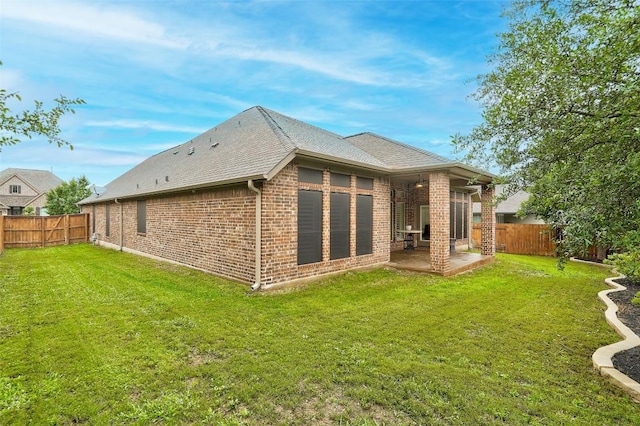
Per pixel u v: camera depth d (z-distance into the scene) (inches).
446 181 387.9
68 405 124.2
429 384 139.7
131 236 573.3
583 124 124.3
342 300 273.4
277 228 311.7
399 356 167.8
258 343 183.0
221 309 245.3
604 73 116.8
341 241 379.2
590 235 114.5
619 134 114.3
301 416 119.3
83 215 799.7
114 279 347.9
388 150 481.4
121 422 115.4
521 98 140.6
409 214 620.1
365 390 135.6
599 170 114.7
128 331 199.9
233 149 415.5
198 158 483.2
